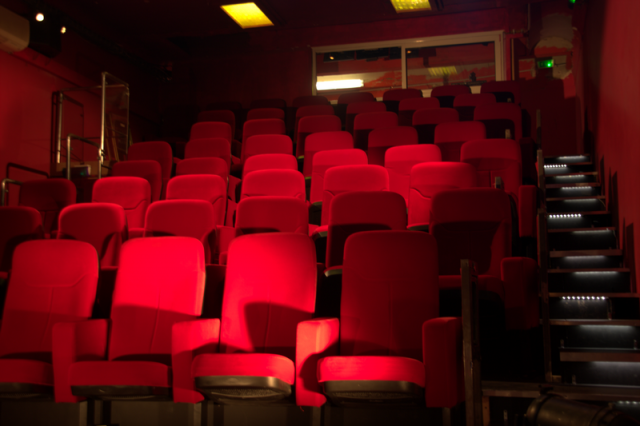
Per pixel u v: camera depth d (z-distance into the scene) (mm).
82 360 2336
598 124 5047
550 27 6695
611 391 2299
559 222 4324
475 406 1948
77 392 2207
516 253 3199
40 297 2672
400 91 6883
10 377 2266
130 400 2371
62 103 6020
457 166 3586
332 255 3049
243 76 8180
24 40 5336
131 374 2170
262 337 2334
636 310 2883
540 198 3193
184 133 8039
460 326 2129
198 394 2168
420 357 2207
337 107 6934
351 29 7938
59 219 3441
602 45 4793
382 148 4895
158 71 8164
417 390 1928
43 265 2717
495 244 2893
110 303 2967
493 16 7473
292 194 3941
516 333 2604
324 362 1980
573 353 2475
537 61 7102
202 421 2342
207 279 2809
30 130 5680
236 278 2447
